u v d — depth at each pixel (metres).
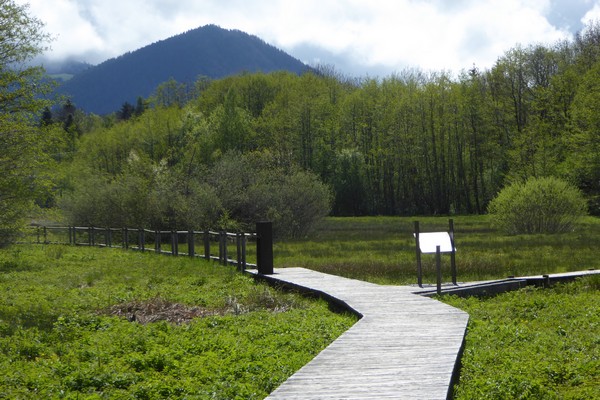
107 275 22.38
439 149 82.19
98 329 12.57
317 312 14.00
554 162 60.34
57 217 30.91
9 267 26.52
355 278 20.67
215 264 24.80
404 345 9.45
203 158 74.44
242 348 10.19
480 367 9.09
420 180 83.50
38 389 8.28
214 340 10.82
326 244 35.78
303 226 44.28
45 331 12.43
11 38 27.81
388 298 14.58
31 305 15.62
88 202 44.78
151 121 80.88
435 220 62.47
